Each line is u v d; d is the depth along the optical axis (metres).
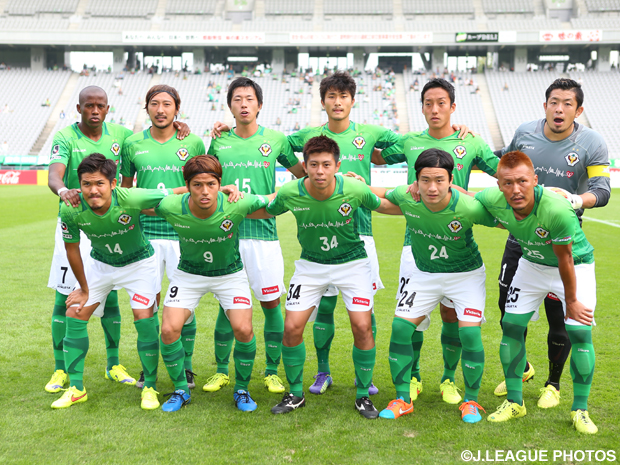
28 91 34.69
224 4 37.00
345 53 37.50
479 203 3.23
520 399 3.26
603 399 3.42
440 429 3.07
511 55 36.56
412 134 4.12
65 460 2.67
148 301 3.53
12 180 27.28
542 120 3.82
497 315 5.52
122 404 3.42
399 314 3.40
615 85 33.34
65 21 35.50
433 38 33.91
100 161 3.17
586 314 3.01
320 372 3.83
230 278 3.49
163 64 38.53
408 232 3.73
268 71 37.25
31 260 8.29
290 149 4.43
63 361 3.74
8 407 3.32
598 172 3.56
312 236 3.40
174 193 3.54
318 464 2.64
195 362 4.27
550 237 3.06
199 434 2.98
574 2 34.97
